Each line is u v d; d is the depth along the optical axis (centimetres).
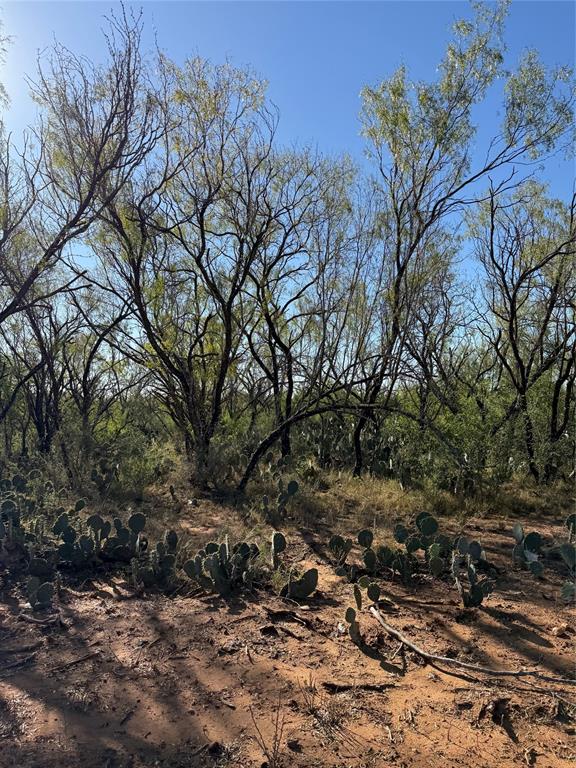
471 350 1496
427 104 933
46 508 662
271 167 995
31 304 802
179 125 916
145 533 632
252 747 272
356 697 317
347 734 284
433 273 1091
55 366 1267
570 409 1192
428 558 525
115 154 775
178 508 771
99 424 1248
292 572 487
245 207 988
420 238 970
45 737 276
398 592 481
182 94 902
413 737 282
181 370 977
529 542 553
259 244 953
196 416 995
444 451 859
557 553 588
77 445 899
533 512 805
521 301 1184
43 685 323
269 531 668
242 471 981
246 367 1264
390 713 303
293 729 286
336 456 1093
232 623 412
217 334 1073
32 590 434
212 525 693
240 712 300
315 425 1270
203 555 499
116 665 347
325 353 1151
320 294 1127
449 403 1016
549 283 1098
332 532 666
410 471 929
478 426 895
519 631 407
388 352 975
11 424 1276
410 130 945
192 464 922
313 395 1200
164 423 1366
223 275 1047
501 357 1079
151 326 979
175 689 321
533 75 911
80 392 1282
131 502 792
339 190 1106
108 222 880
